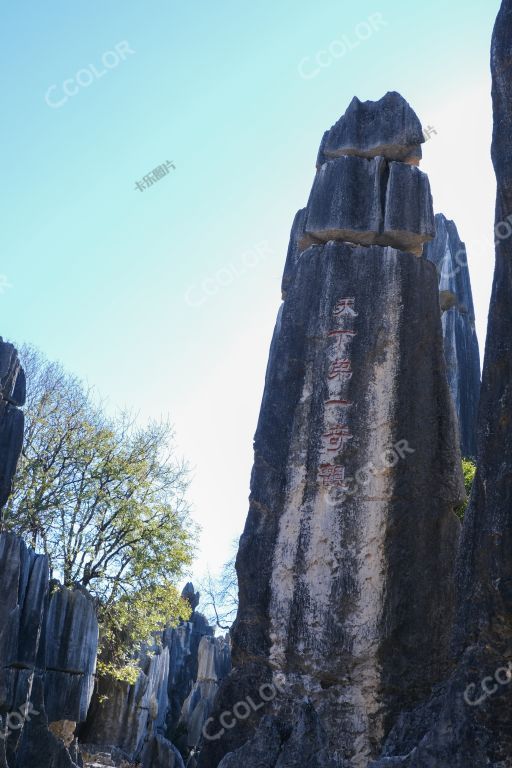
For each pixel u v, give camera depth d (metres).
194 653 38.72
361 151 14.98
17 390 17.47
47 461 27.14
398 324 13.50
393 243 14.37
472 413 24.70
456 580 9.31
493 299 9.57
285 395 13.54
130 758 24.88
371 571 12.27
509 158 9.88
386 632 11.93
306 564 12.55
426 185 14.66
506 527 8.37
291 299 14.11
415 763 8.20
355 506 12.62
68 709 19.05
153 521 27.02
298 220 15.38
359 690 11.81
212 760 12.05
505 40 10.45
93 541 26.47
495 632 8.30
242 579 12.81
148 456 28.33
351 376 13.30
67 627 19.34
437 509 12.59
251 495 13.17
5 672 15.58
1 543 16.11
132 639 26.41
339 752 11.55
